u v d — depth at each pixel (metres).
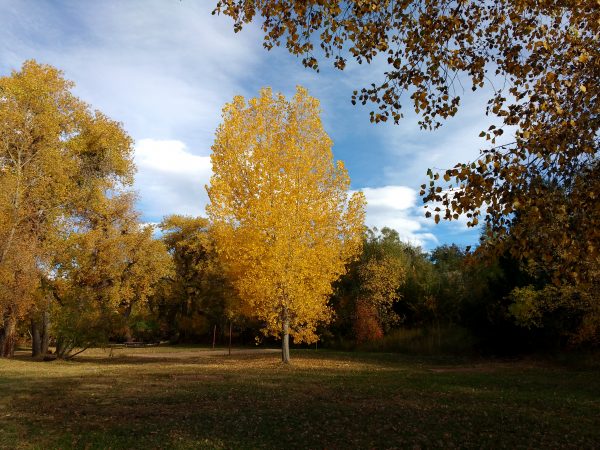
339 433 7.55
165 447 6.74
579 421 8.42
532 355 21.67
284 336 20.52
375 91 5.80
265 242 18.16
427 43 5.50
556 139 4.55
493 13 5.65
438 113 5.79
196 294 48.03
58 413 9.13
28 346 38.94
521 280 21.48
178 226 46.66
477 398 10.84
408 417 8.70
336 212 18.97
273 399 10.66
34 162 24.94
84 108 27.88
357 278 33.91
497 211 4.58
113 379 14.49
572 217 4.58
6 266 21.27
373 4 5.32
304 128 19.17
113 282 27.50
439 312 31.34
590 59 4.74
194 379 14.52
